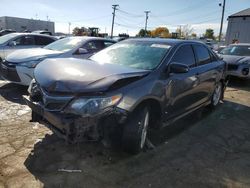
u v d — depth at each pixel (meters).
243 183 3.07
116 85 3.00
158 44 4.25
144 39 4.61
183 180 3.03
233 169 3.36
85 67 3.35
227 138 4.35
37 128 4.14
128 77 3.13
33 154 3.35
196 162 3.46
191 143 4.05
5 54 8.87
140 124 3.29
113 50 4.38
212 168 3.34
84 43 7.24
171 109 3.93
